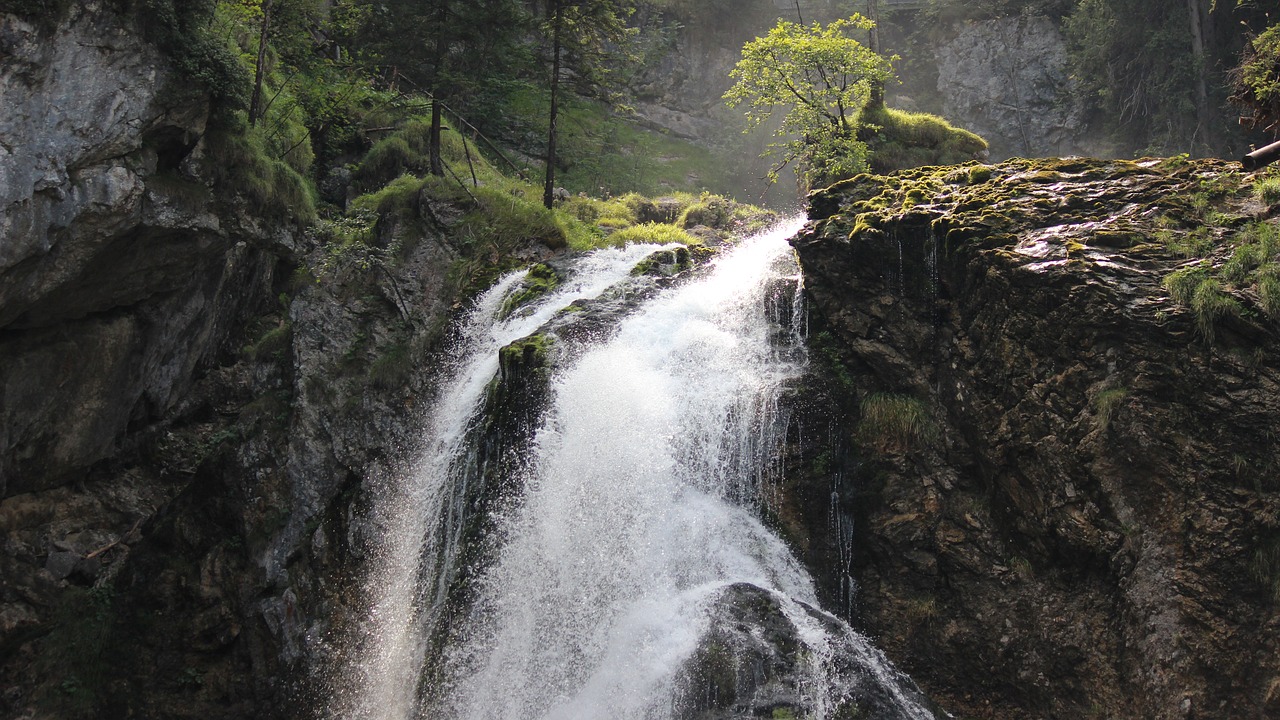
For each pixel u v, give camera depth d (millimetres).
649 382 13359
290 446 15922
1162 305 9516
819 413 12234
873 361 12297
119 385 15680
